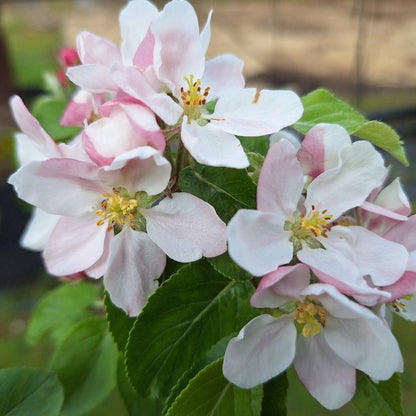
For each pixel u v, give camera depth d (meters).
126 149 0.09
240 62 0.12
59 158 0.10
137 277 0.10
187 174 0.11
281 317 0.10
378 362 0.10
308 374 0.11
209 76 0.12
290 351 0.10
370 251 0.10
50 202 0.10
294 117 0.10
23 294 0.40
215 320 0.11
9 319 0.37
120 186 0.10
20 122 0.11
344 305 0.09
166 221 0.10
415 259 0.10
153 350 0.10
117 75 0.10
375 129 0.11
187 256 0.10
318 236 0.10
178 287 0.10
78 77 0.10
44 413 0.12
